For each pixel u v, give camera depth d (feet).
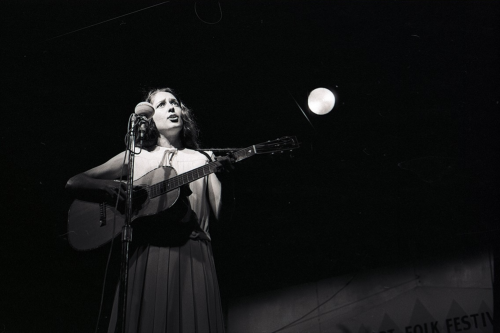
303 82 13.69
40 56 12.82
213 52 13.25
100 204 10.16
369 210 13.71
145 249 9.41
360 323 13.03
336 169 13.84
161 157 10.83
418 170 13.39
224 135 13.85
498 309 11.21
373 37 12.87
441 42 12.68
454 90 13.08
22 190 12.67
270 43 13.12
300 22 12.71
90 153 13.06
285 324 13.82
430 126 13.33
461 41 12.58
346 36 12.94
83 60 13.03
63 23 12.37
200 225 9.96
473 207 12.83
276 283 14.35
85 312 12.23
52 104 13.15
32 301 11.98
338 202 13.91
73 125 13.15
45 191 12.73
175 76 13.43
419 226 13.29
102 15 12.30
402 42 12.85
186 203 9.80
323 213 13.99
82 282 12.48
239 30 12.84
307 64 13.47
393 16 12.43
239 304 14.52
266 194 14.15
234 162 9.78
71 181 10.48
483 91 12.82
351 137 13.74
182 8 12.28
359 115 13.65
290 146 9.88
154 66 13.32
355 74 13.51
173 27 12.69
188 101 13.34
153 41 12.94
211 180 10.48
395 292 13.00
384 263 13.39
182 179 9.77
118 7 12.17
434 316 12.29
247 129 13.87
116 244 9.91
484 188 12.80
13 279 12.05
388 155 13.60
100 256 11.21
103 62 13.12
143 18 12.42
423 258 13.00
